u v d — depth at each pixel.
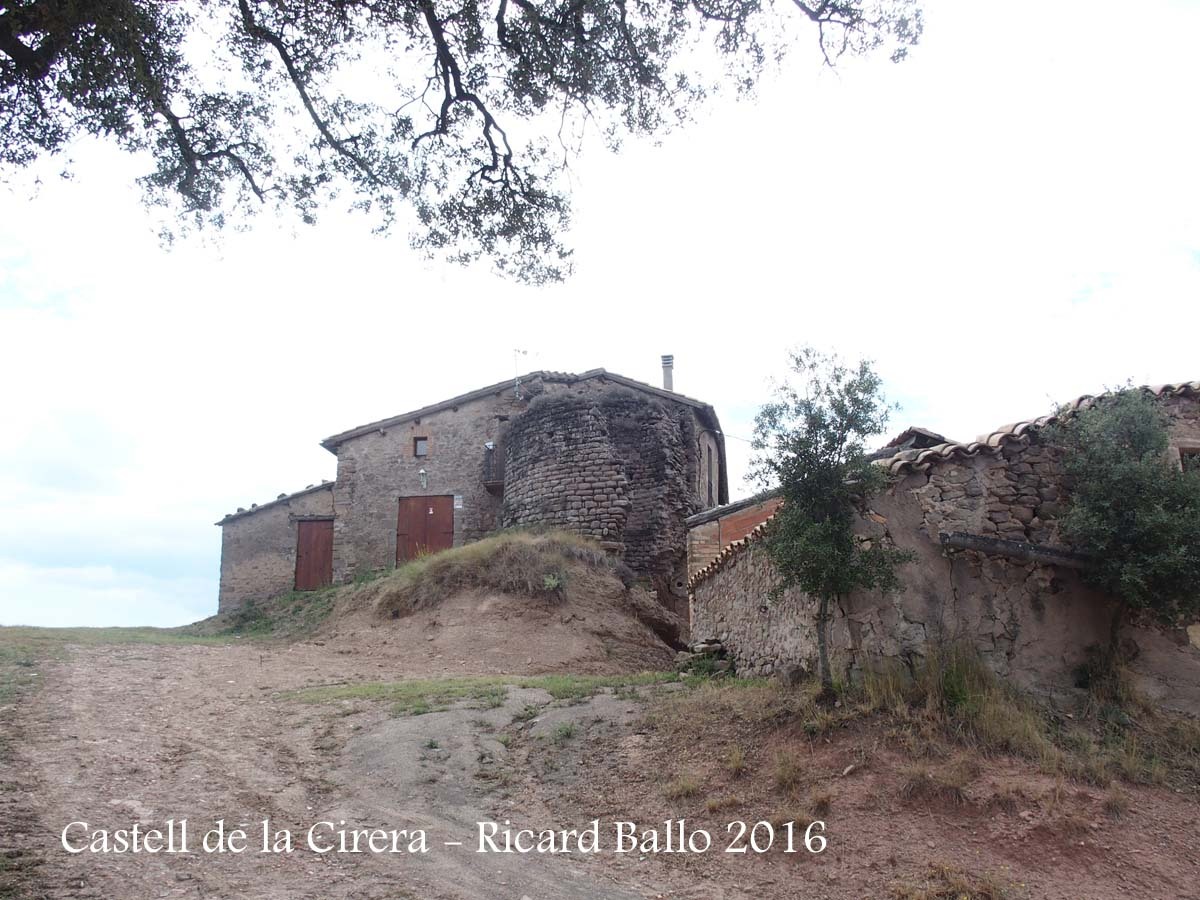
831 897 5.27
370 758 7.91
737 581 11.41
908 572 7.84
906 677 7.40
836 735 6.93
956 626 7.74
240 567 26.23
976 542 7.79
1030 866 5.38
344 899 5.06
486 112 9.35
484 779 7.41
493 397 26.17
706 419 25.73
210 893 5.00
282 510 26.62
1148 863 5.41
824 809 6.13
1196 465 8.12
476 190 9.90
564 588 17.78
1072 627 7.87
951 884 5.20
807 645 8.49
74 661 12.63
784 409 7.82
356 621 18.53
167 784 7.06
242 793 6.95
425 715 9.22
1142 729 7.17
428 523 25.58
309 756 8.11
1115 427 8.05
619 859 5.93
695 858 5.88
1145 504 7.59
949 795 6.01
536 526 21.66
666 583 21.53
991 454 8.33
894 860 5.51
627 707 8.87
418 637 16.64
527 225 10.14
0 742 7.97
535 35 8.70
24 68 6.52
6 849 5.35
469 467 25.78
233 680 12.20
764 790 6.55
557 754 7.84
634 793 6.91
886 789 6.19
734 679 10.16
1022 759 6.46
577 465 22.02
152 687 11.21
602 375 25.02
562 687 10.33
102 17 6.43
